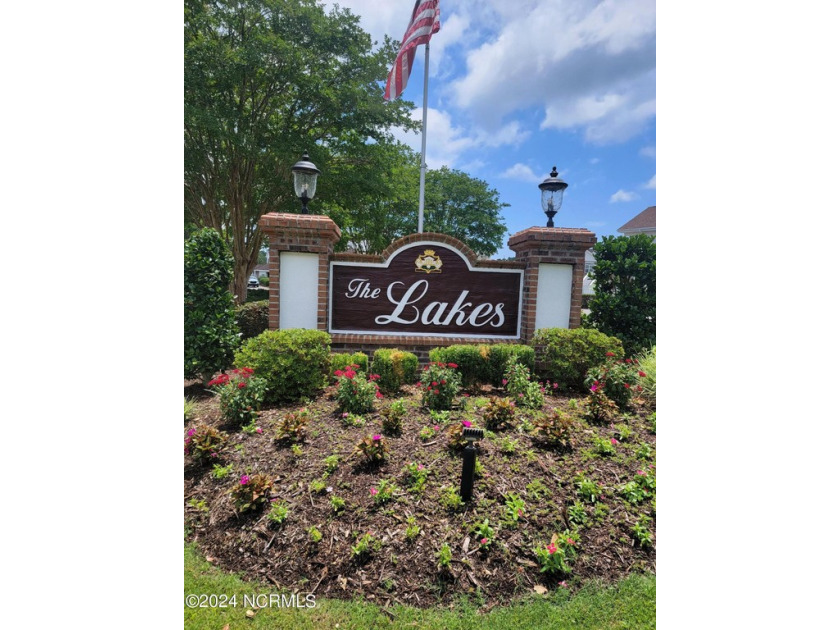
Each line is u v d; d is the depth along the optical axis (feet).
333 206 49.06
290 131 43.68
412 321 19.38
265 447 11.12
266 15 39.99
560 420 11.18
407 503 9.02
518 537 8.29
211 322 17.29
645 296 23.02
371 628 7.00
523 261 19.94
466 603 7.33
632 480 9.72
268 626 7.06
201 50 36.19
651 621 7.06
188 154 38.96
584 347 16.38
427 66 25.03
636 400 14.76
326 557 8.14
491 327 19.79
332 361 15.89
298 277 18.33
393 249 19.11
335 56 42.70
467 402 13.98
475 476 9.64
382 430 11.79
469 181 88.12
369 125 45.78
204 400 15.81
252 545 8.50
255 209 47.06
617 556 8.12
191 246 17.49
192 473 10.44
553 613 7.17
